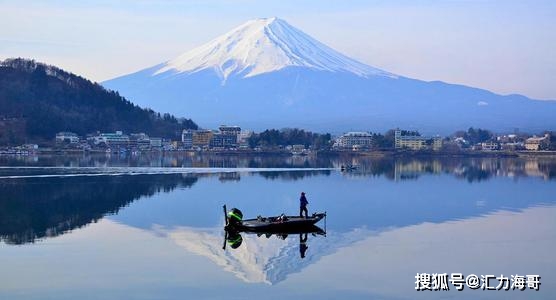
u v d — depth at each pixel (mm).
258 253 82438
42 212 117562
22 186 167125
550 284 69438
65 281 68625
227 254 81625
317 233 97375
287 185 183000
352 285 68312
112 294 64750
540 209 126062
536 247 86750
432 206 131125
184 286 67438
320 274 72250
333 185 184750
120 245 86188
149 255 80438
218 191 161875
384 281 69688
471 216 115688
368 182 197750
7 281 68500
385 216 115625
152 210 121500
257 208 129625
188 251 83062
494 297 65188
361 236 94750
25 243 86812
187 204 132250
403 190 169375
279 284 68438
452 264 77125
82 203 132125
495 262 78312
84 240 89250
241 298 64000
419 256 81125
